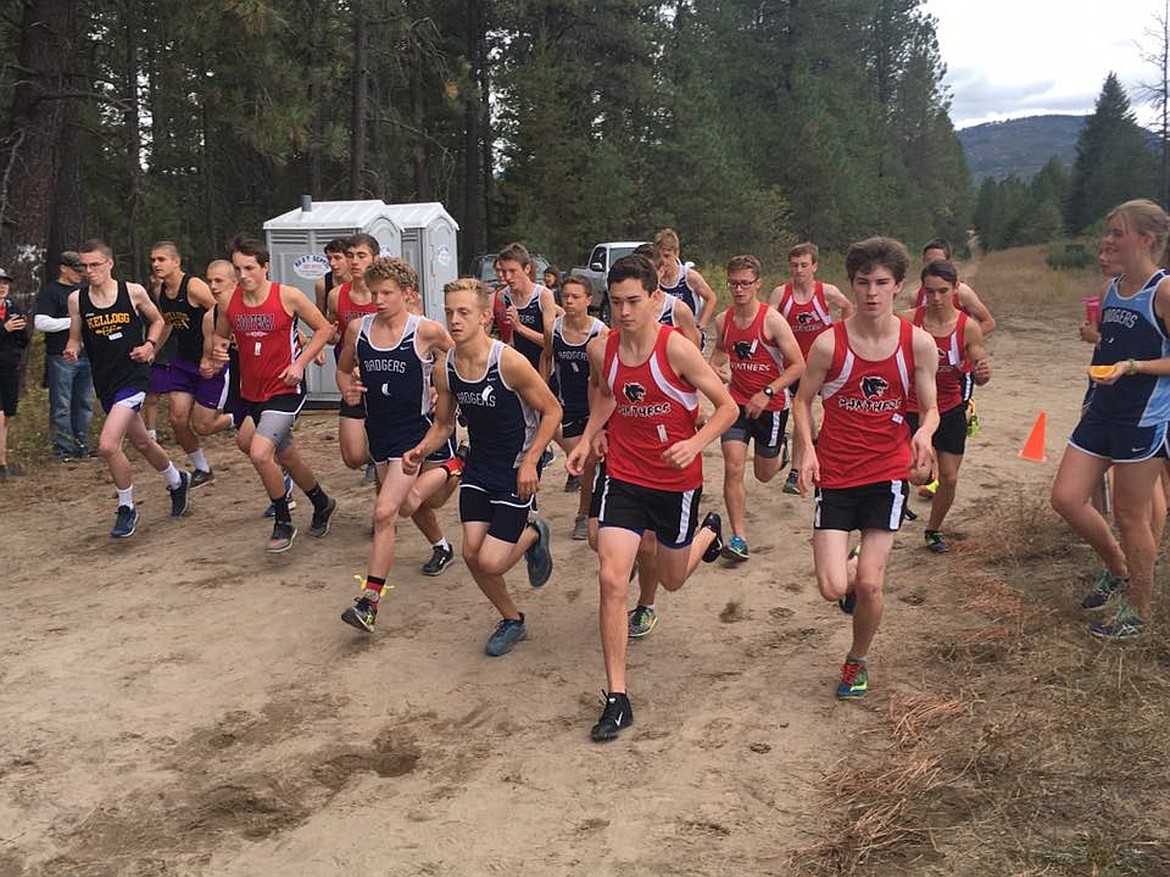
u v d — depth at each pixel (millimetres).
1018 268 43750
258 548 6688
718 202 33000
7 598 5910
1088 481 4562
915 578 5742
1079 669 4238
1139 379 4297
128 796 3766
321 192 25047
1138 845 3039
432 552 6426
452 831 3447
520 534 4770
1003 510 6871
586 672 4719
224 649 5074
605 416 4449
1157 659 4266
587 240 30484
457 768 3887
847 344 4031
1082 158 68250
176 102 21453
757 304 6125
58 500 8148
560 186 30438
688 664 4770
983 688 4215
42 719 4379
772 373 6191
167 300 7340
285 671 4816
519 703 4418
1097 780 3408
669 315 6660
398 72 26203
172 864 3328
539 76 30125
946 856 3098
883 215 48625
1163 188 36281
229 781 3846
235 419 6816
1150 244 4258
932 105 64312
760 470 6496
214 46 18312
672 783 3691
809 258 6785
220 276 6461
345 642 5133
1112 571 4809
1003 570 5660
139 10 18469
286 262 11875
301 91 19094
